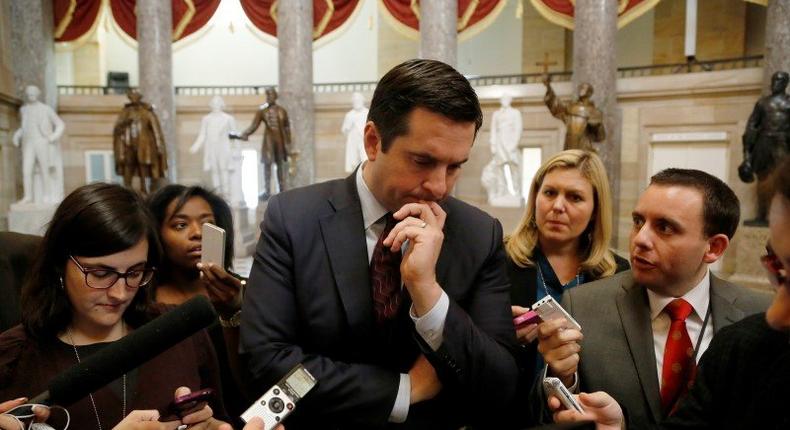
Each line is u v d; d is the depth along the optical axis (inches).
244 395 74.9
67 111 478.9
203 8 460.4
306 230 50.1
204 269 71.4
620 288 67.9
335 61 614.5
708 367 47.6
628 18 388.2
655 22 527.8
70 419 48.6
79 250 47.1
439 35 404.8
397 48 600.7
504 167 412.5
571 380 57.9
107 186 51.2
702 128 385.4
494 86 448.1
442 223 45.5
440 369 45.1
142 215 50.8
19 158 435.8
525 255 87.7
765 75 327.6
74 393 35.0
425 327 44.6
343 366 46.9
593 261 84.6
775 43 319.9
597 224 86.1
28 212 380.2
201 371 58.2
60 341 50.8
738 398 42.9
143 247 50.4
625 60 553.6
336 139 476.7
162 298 87.4
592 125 331.9
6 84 417.7
